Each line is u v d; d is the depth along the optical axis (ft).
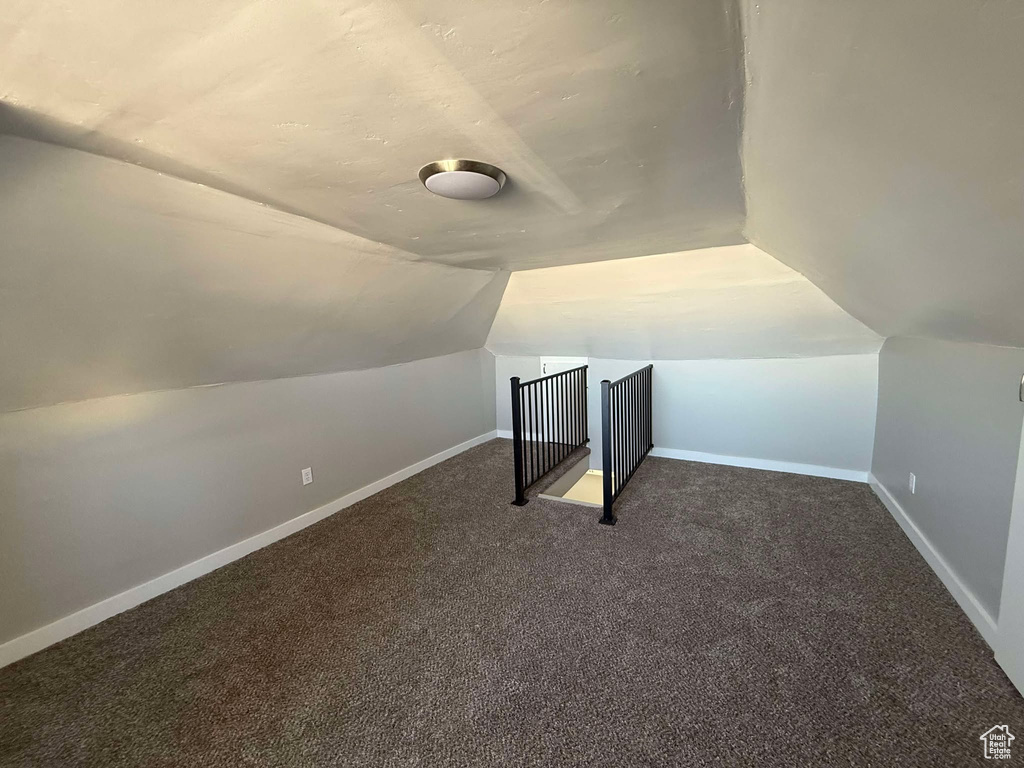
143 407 7.38
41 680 5.83
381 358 11.30
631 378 11.57
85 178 4.25
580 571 7.85
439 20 2.52
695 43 2.73
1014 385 5.42
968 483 6.42
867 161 3.21
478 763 4.60
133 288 5.64
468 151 4.22
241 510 8.79
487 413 15.88
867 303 7.58
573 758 4.60
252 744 4.89
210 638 6.52
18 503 6.22
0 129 3.59
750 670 5.58
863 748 4.57
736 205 5.87
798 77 2.74
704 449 13.01
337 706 5.32
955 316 5.53
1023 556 5.01
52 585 6.52
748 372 12.15
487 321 13.25
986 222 3.02
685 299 10.07
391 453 12.10
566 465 13.21
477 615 6.82
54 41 2.67
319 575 8.04
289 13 2.46
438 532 9.46
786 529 9.00
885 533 8.71
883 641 5.96
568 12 2.46
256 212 5.54
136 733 5.06
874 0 1.83
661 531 9.11
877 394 10.76
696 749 4.64
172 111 3.47
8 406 6.05
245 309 7.09
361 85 3.16
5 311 5.00
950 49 1.88
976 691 5.15
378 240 7.10
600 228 6.84
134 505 7.33
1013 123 2.06
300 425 9.82
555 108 3.50
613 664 5.77
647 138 4.00
